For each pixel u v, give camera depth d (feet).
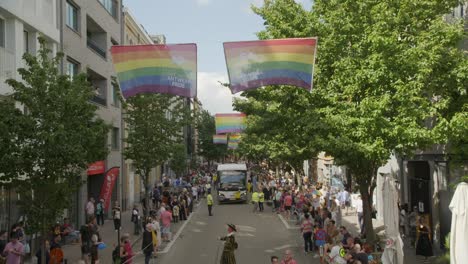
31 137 43.42
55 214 44.91
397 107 47.65
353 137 51.39
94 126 47.26
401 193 79.25
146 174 91.50
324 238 59.47
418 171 74.74
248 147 144.25
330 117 52.01
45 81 45.70
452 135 45.62
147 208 89.40
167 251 70.28
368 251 45.27
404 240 68.59
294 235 82.12
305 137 54.03
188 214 112.88
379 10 49.47
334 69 54.80
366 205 58.34
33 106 44.42
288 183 135.74
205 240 79.20
